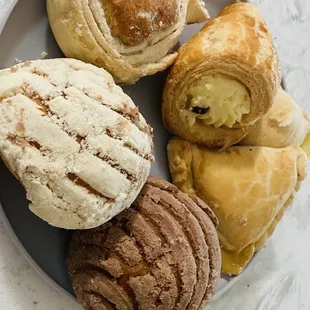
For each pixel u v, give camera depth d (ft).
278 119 1.52
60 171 1.05
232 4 1.50
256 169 1.44
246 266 1.51
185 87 1.33
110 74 1.24
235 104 1.35
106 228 1.18
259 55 1.31
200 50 1.30
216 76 1.32
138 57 1.26
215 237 1.28
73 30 1.19
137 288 1.15
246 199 1.40
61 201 1.07
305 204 1.75
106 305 1.16
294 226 1.73
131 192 1.13
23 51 1.21
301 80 1.83
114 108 1.13
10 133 1.04
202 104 1.35
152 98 1.42
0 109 1.06
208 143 1.43
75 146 1.06
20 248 1.15
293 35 1.85
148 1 1.21
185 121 1.39
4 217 1.12
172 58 1.33
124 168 1.11
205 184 1.39
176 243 1.18
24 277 1.22
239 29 1.34
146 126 1.20
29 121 1.05
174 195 1.27
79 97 1.09
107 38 1.20
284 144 1.54
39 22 1.23
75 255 1.19
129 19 1.20
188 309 1.22
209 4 1.53
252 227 1.42
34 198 1.06
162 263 1.17
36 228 1.19
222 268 1.45
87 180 1.07
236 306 1.58
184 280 1.18
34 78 1.08
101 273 1.16
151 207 1.21
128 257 1.16
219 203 1.39
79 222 1.09
